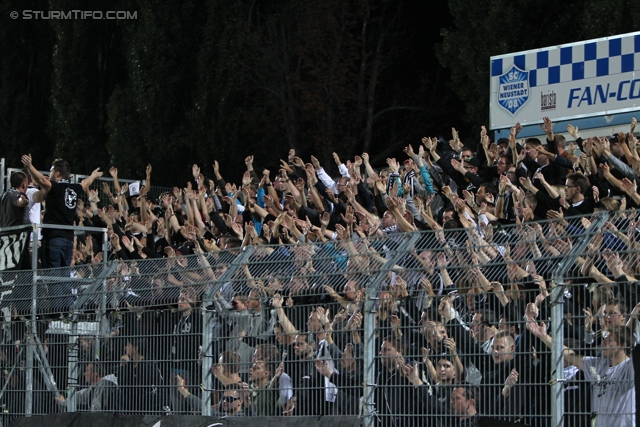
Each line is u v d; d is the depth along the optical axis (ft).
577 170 80.43
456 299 51.52
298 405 56.29
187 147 170.91
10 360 70.59
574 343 47.96
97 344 65.46
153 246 98.68
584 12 127.95
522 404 48.85
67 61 179.32
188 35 171.22
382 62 175.73
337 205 85.35
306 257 58.29
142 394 62.75
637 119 88.84
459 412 50.65
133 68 169.99
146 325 63.21
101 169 178.19
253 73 177.78
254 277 59.47
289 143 172.65
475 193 85.15
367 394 53.21
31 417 67.00
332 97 171.42
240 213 99.91
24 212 82.69
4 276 73.10
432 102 176.86
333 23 171.63
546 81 95.25
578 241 48.57
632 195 67.82
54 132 185.68
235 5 171.12
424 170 91.30
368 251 56.39
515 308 49.73
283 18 178.19
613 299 46.85
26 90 191.31
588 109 91.91
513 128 83.87
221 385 59.36
